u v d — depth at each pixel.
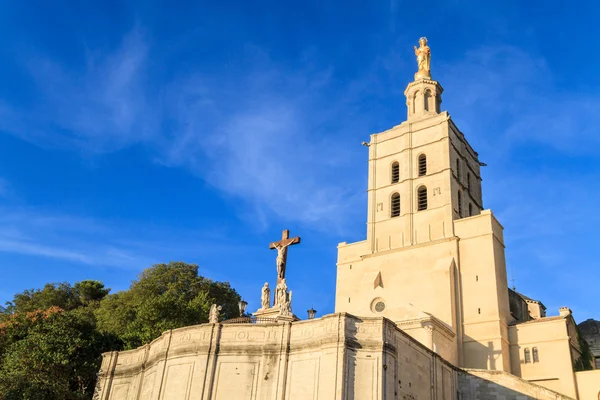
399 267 67.44
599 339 83.12
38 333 54.38
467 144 80.31
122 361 52.25
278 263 53.12
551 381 56.19
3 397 45.97
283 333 42.69
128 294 82.12
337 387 38.34
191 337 44.72
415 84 81.69
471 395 49.38
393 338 41.53
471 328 60.50
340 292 70.50
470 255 64.19
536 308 83.12
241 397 41.47
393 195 74.19
